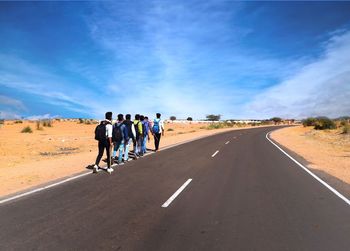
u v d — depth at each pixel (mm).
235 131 53156
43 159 17031
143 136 17734
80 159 15961
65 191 9047
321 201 8305
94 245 5309
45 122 51219
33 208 7336
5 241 5438
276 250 5199
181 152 19672
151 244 5375
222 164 14820
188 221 6586
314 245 5410
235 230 6086
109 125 12148
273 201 8266
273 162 15727
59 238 5590
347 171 13258
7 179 10766
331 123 47875
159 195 8773
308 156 18469
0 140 26391
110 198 8359
